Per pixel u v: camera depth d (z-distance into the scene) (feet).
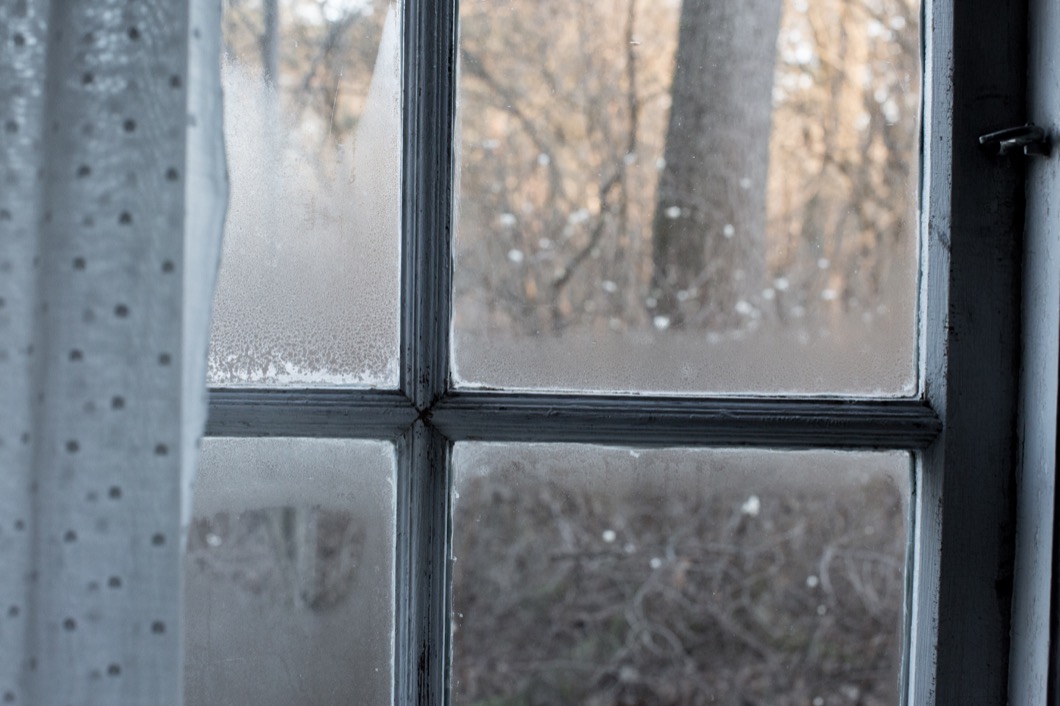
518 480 2.37
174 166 1.42
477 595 7.66
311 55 2.30
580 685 7.65
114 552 1.43
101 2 1.42
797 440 2.10
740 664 7.45
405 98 2.14
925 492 2.04
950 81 1.95
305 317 2.24
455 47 2.19
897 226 2.53
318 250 2.25
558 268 5.03
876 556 7.11
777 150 3.64
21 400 1.44
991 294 1.95
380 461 2.23
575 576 7.72
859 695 7.13
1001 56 1.94
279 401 2.10
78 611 1.43
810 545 7.30
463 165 4.28
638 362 2.43
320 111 2.29
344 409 2.11
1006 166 1.94
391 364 2.21
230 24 2.29
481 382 2.38
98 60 1.42
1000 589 1.95
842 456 2.22
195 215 1.47
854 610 7.18
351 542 2.29
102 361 1.41
